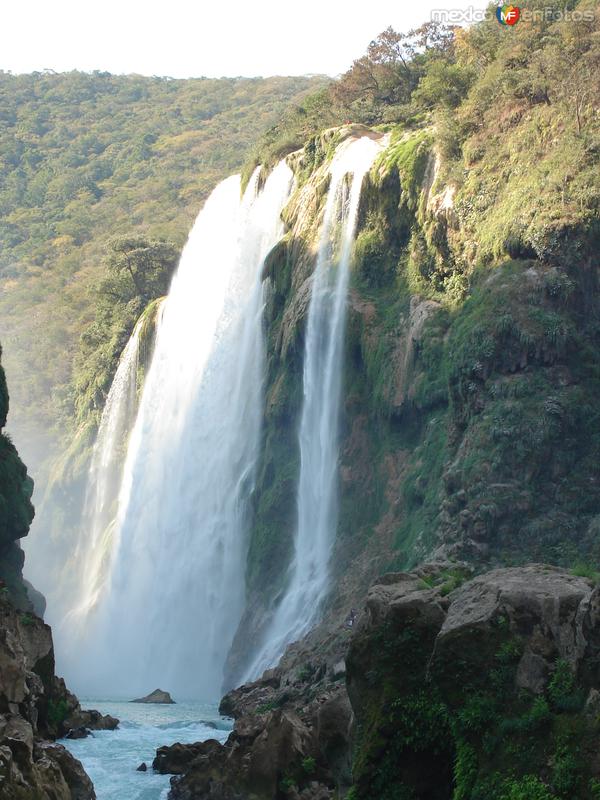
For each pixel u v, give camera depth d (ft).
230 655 194.18
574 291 166.91
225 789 83.97
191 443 247.09
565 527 149.18
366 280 210.79
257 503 215.31
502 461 155.12
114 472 297.94
